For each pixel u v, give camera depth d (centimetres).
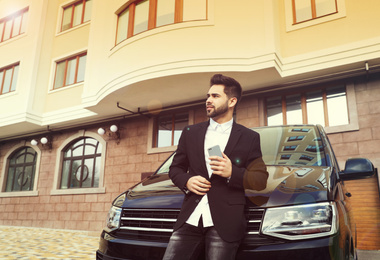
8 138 1455
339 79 829
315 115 855
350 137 791
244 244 171
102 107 1080
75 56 1350
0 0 1593
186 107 1045
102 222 1122
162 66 855
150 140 1095
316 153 257
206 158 173
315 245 163
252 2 841
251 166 166
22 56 1391
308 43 835
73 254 567
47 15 1425
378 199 744
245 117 926
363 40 761
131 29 998
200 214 161
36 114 1280
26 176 1400
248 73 814
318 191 186
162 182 247
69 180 1271
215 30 847
